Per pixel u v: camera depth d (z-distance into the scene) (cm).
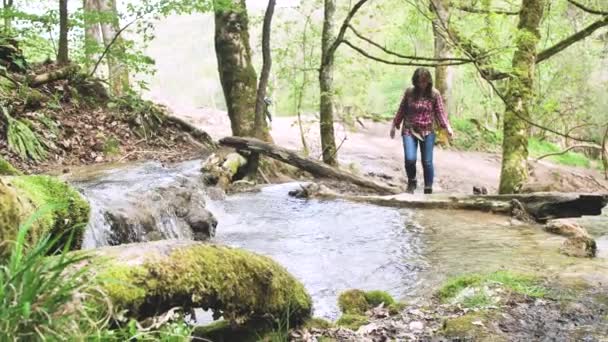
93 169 962
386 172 1503
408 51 1916
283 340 343
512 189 947
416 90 934
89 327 233
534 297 423
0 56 1202
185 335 275
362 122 2059
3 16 1255
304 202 892
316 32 1423
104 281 246
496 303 412
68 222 351
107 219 545
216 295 306
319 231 704
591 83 2572
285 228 723
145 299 275
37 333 210
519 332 362
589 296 427
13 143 962
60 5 1305
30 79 1176
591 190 1387
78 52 1484
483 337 353
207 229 672
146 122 1262
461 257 569
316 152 1633
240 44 1261
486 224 725
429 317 399
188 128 1286
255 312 331
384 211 817
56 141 1074
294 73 1494
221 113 2100
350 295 434
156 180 831
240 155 1119
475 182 1561
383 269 544
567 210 762
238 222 762
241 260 325
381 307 425
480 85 2411
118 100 1278
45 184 357
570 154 2312
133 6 1271
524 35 961
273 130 1873
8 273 220
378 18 1662
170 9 1223
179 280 289
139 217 589
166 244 304
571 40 1188
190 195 702
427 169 946
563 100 2584
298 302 360
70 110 1203
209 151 1216
